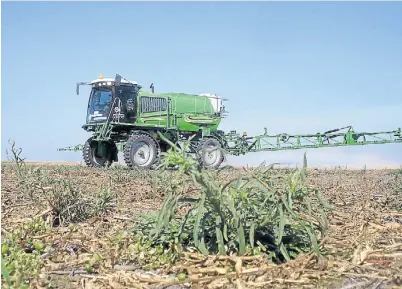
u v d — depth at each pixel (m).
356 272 2.44
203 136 16.70
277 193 2.55
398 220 3.99
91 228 3.67
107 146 15.87
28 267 2.43
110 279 2.34
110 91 14.71
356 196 5.56
